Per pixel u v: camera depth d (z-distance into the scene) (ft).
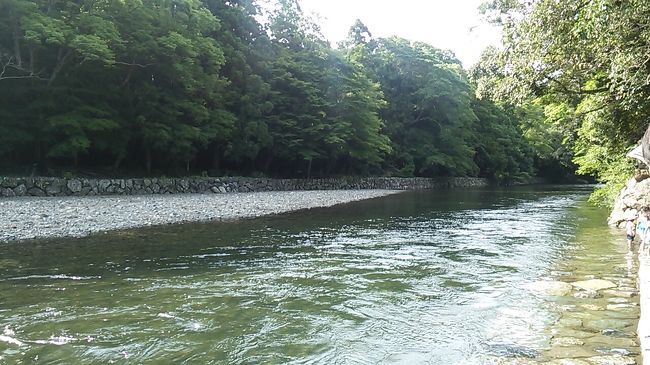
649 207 48.65
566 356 16.03
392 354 16.60
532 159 217.36
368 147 135.64
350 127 129.49
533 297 23.79
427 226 53.57
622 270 30.14
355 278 28.14
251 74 112.47
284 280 27.50
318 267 31.17
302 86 119.85
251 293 24.59
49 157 82.48
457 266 31.63
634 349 16.62
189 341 17.76
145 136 86.99
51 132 77.51
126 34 79.30
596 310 21.40
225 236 43.93
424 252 36.91
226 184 100.99
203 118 93.61
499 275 28.96
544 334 18.39
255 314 21.13
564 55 34.22
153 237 42.19
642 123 42.37
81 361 15.76
